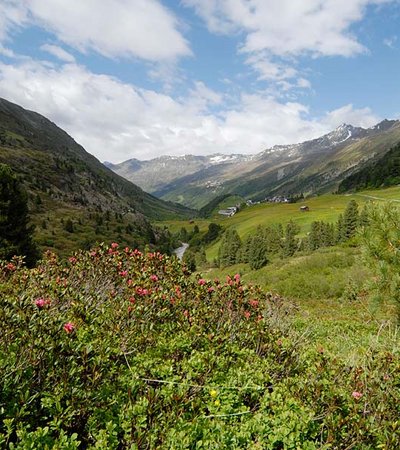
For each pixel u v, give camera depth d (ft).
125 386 14.15
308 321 39.47
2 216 116.16
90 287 22.61
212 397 13.84
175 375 15.16
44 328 13.08
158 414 12.37
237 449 11.22
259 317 21.38
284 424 12.39
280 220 440.45
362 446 11.75
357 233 31.30
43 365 12.59
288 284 95.20
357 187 610.24
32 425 11.85
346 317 51.90
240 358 17.58
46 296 18.79
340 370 15.92
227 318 21.24
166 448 10.68
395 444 11.26
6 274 24.13
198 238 571.28
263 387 14.97
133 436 11.16
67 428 11.85
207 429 11.89
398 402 13.42
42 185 527.40
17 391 11.87
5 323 13.14
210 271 329.31
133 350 16.12
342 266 113.50
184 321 19.77
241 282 24.89
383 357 16.57
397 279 27.76
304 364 18.10
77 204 534.37
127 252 27.17
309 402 14.02
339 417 12.46
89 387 12.39
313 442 11.89
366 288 30.25
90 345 13.12
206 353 16.38
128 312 17.78
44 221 369.50
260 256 224.12
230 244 322.96
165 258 27.53
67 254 288.30
